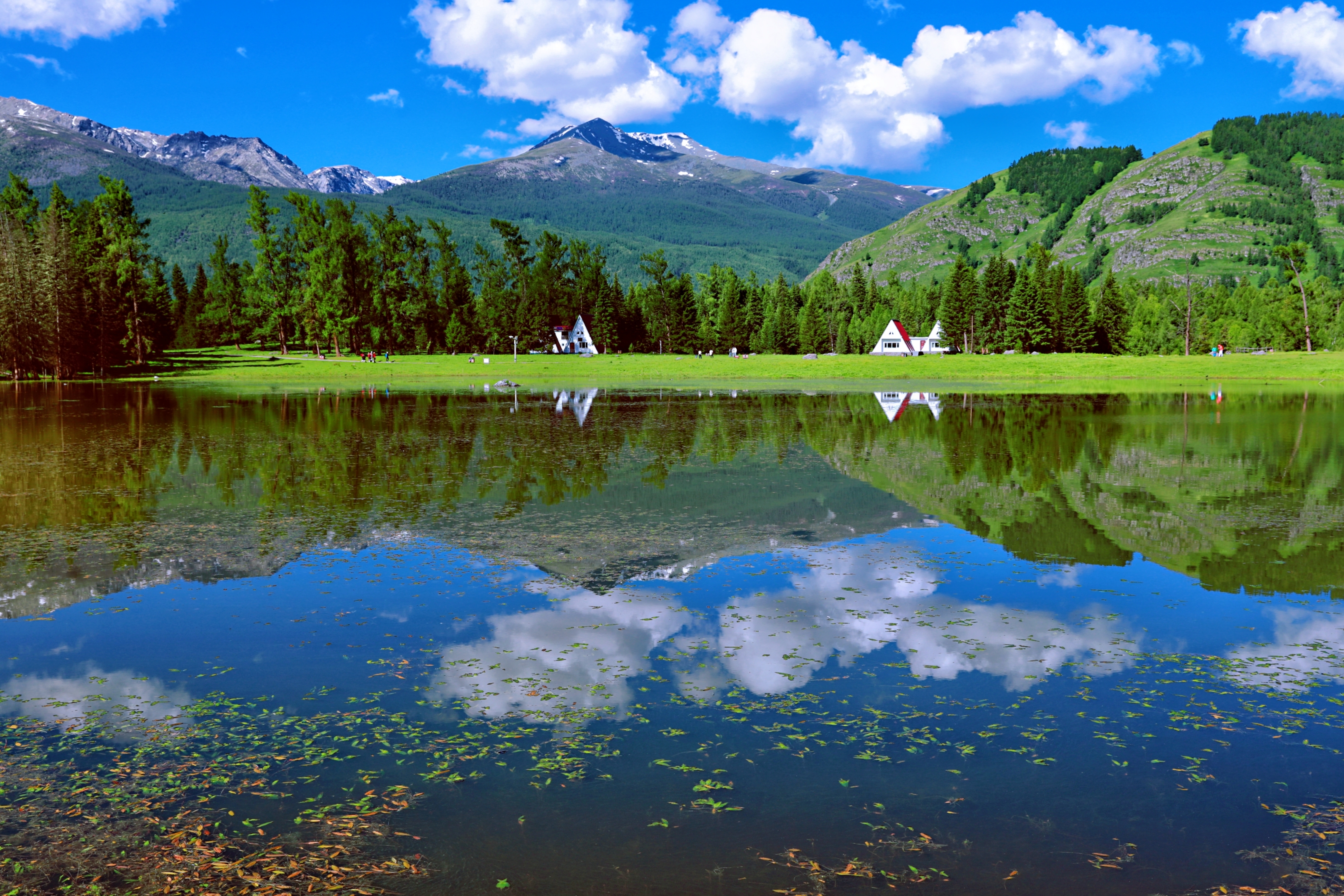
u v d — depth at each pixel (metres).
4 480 24.83
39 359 87.81
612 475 25.31
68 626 11.88
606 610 12.56
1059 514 19.41
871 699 9.40
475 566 15.02
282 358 113.25
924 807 7.23
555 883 6.16
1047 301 128.25
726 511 19.88
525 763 7.98
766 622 11.98
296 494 22.22
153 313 117.44
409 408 54.31
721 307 158.62
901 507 20.27
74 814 7.09
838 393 70.00
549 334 141.50
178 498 21.72
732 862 6.43
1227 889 6.11
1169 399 59.09
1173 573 14.45
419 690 9.65
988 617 12.20
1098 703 9.28
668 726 8.74
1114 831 6.86
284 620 12.14
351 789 7.51
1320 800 7.32
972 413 48.34
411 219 130.88
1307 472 25.36
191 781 7.63
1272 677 9.98
